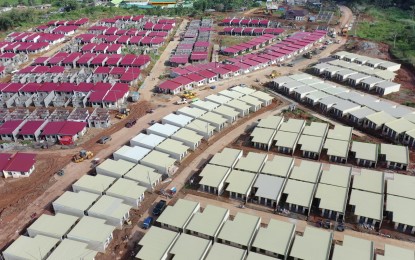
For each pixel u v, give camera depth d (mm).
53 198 81562
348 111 111375
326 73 143125
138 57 163375
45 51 184000
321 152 95562
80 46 184375
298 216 74125
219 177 82188
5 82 144875
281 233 66062
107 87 130250
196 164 91562
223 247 63500
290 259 62656
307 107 119438
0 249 68312
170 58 164250
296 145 97875
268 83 138875
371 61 151250
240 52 172375
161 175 84812
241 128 107562
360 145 93500
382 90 126375
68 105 124188
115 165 87000
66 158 95750
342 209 71875
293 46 173750
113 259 65688
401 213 70812
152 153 91438
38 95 129750
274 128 102000
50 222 70500
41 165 93125
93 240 66188
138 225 73062
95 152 97688
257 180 81125
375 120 104062
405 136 97438
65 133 102125
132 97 124938
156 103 124438
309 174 82500
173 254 63812
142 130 107438
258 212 75812
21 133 102875
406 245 66938
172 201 79375
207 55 167125
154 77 147625
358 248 62250
